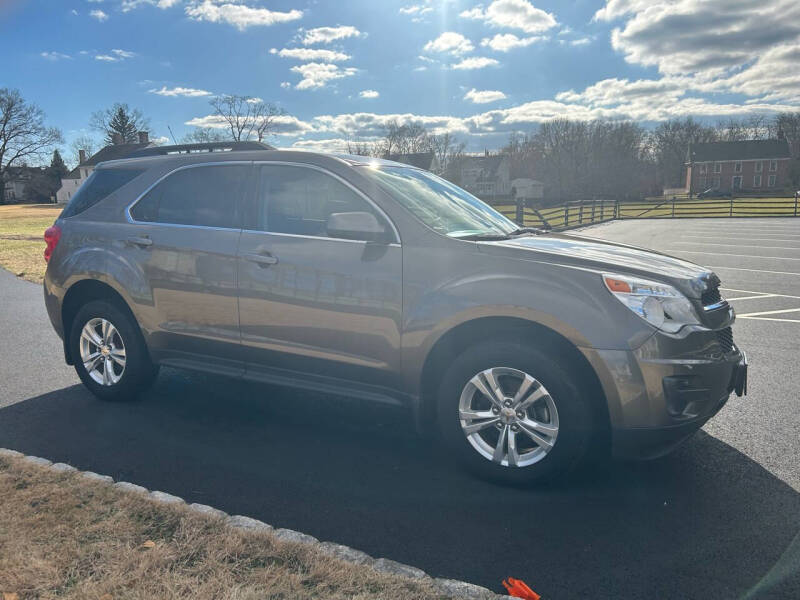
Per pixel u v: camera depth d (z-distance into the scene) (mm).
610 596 2400
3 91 83062
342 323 3666
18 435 4059
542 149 101500
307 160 3971
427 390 3613
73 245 4688
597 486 3350
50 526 2707
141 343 4582
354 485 3369
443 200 4105
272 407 4699
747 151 95625
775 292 9766
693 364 3049
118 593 2248
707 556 2672
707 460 3666
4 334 7168
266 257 3883
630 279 3119
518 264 3295
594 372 3152
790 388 5004
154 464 3621
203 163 4344
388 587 2318
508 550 2725
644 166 103000
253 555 2502
